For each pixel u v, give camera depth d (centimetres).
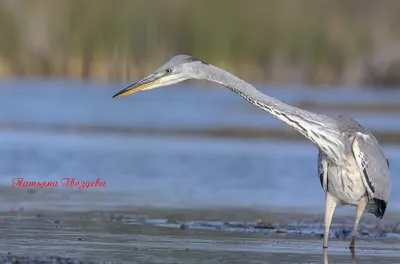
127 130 2400
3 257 961
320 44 3791
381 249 1098
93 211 1352
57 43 3591
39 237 1112
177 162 1911
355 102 2998
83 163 1869
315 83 3622
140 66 3516
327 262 996
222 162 1903
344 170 1098
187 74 1081
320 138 1084
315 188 1647
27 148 2044
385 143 2134
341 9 4141
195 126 2495
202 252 1036
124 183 1666
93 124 2517
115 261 956
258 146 2158
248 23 3800
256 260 995
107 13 3691
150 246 1068
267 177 1748
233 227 1247
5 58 3569
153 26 3619
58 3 3753
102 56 3547
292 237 1179
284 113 1077
